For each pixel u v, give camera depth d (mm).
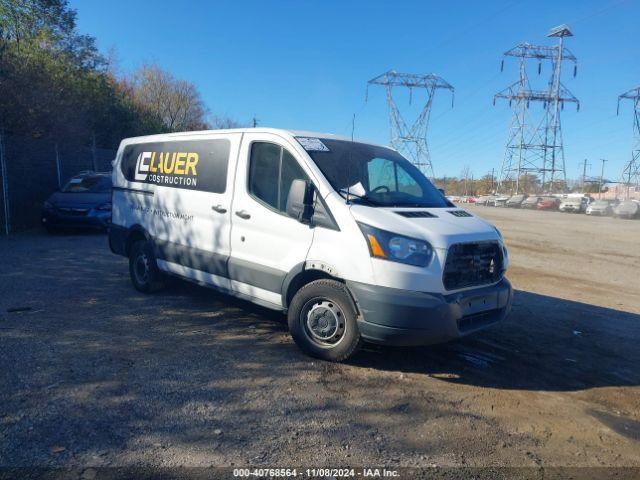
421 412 3975
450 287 4496
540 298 8312
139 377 4328
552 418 4016
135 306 6547
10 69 14766
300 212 4781
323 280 4785
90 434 3381
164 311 6371
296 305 4914
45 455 3115
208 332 5641
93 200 13148
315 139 5430
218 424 3605
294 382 4395
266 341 5418
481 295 4699
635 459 3473
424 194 5727
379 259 4387
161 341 5273
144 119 28500
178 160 6531
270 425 3631
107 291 7281
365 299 4410
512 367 5066
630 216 35219
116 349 4973
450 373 4816
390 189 5449
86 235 13242
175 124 41438
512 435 3701
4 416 3557
